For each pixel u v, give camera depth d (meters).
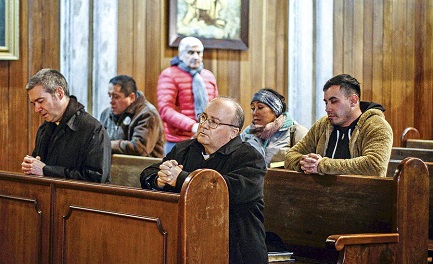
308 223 4.50
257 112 5.34
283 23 8.41
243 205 3.67
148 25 7.59
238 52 8.11
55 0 7.02
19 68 6.87
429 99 9.69
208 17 7.88
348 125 4.66
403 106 9.48
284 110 5.41
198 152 3.85
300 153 4.83
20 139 6.88
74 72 7.02
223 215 3.33
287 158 4.82
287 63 8.42
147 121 6.16
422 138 9.66
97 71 7.10
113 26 7.17
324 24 8.55
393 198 4.02
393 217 4.00
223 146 3.75
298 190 4.57
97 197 3.70
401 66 9.45
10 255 4.27
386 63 9.30
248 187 3.60
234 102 3.79
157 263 3.38
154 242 3.39
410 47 9.52
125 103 6.19
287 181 4.63
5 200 4.30
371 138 4.46
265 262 3.71
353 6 8.91
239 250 3.64
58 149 4.33
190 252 3.22
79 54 7.03
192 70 7.28
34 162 4.20
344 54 8.85
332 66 8.66
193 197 3.22
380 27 9.20
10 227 4.27
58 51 7.05
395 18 9.36
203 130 3.75
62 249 3.89
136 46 7.52
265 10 8.27
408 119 9.55
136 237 3.48
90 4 7.10
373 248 3.90
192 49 7.23
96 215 3.70
